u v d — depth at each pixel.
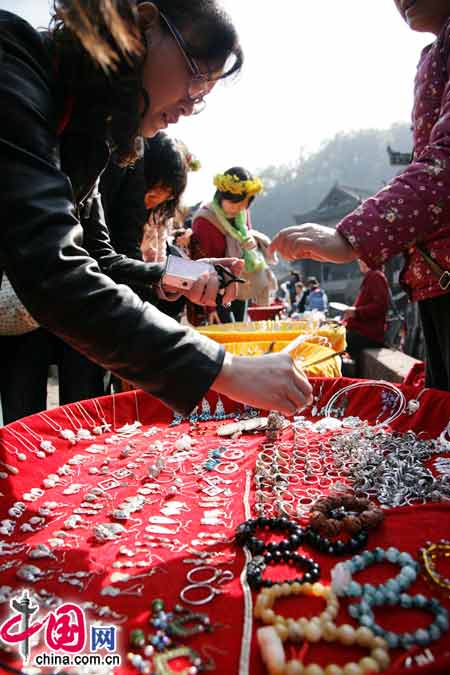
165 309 2.47
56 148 0.97
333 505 1.10
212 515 1.14
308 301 10.84
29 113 0.92
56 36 1.01
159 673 0.69
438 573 0.88
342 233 1.29
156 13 0.99
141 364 0.91
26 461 1.39
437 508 1.08
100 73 1.00
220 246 4.00
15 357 2.11
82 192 1.24
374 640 0.72
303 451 1.48
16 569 0.96
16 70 0.94
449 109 1.36
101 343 0.90
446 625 0.74
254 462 1.42
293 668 0.67
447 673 0.62
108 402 1.70
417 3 1.57
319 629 0.74
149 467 1.35
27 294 0.88
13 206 0.88
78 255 0.91
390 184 1.34
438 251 1.52
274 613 0.81
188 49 1.00
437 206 1.29
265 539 1.03
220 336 2.47
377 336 5.76
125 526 1.11
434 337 1.77
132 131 1.06
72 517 1.13
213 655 0.73
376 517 1.03
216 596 0.86
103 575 0.94
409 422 1.57
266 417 1.75
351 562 0.91
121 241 2.34
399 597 0.81
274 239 1.37
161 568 0.95
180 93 1.07
